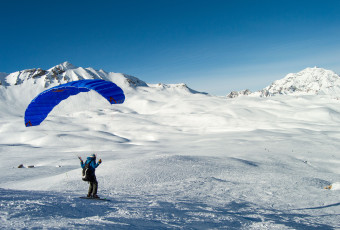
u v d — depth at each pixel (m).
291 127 140.88
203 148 75.94
